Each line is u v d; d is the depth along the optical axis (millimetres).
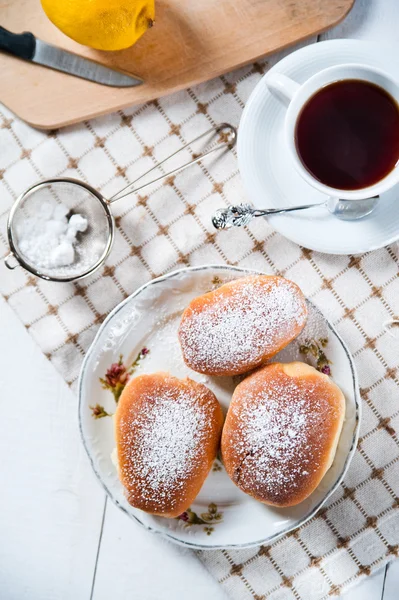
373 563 738
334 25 729
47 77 738
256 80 744
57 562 772
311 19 727
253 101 707
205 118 747
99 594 768
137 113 750
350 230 711
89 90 738
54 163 751
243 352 689
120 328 720
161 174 750
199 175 748
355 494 741
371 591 746
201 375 729
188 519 723
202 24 730
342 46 703
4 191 753
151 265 749
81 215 742
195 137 748
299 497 691
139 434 693
